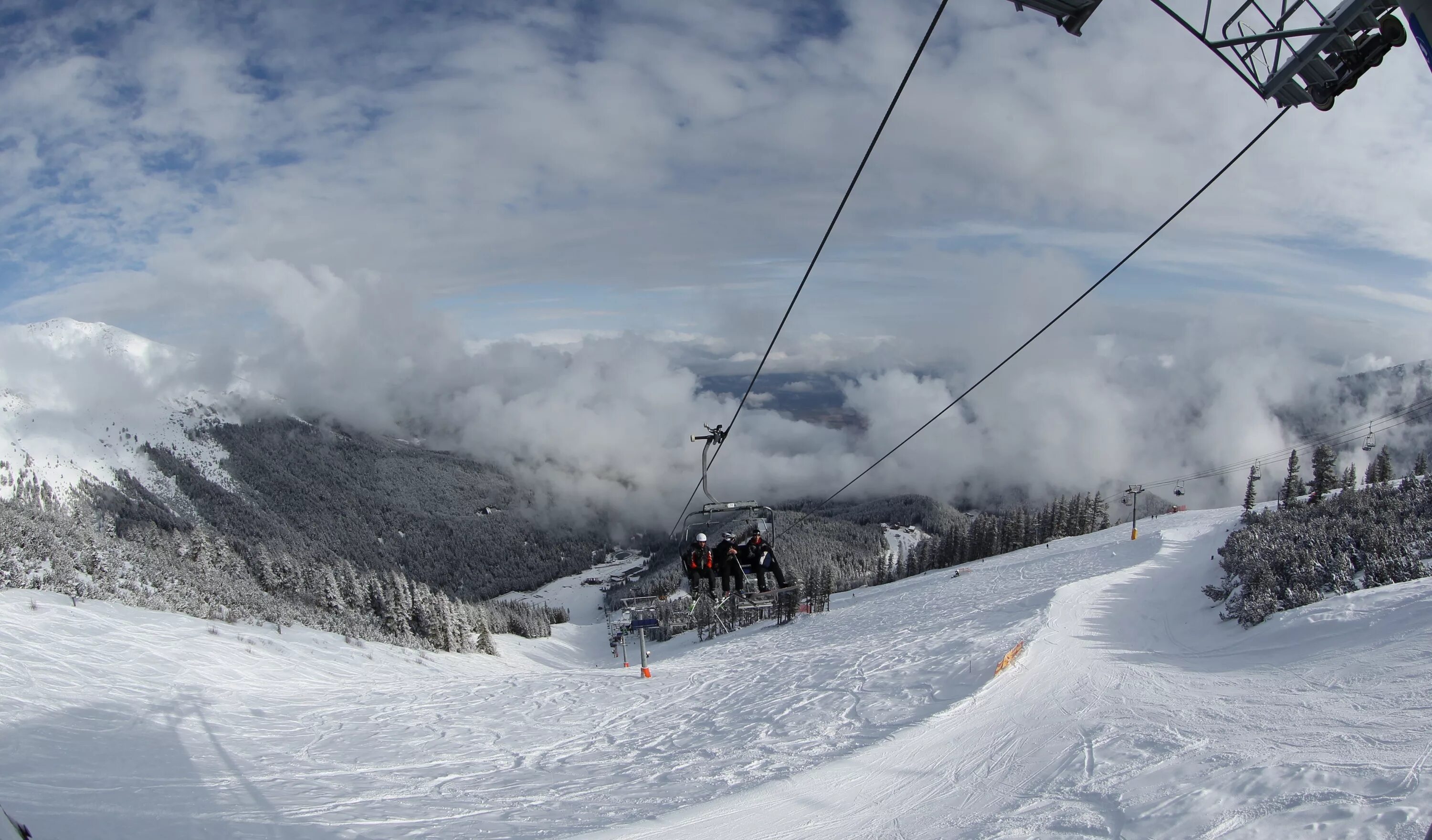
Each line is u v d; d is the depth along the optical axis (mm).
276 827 12766
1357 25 4391
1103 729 12852
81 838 12344
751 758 15156
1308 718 11367
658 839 10141
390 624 74312
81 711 23812
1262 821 7930
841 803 11062
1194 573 33062
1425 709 10602
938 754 13008
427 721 25891
